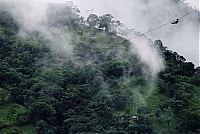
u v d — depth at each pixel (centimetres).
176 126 11500
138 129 10956
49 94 12200
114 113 12012
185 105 12344
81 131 10781
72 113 11606
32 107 11538
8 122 11319
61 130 11206
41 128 11038
